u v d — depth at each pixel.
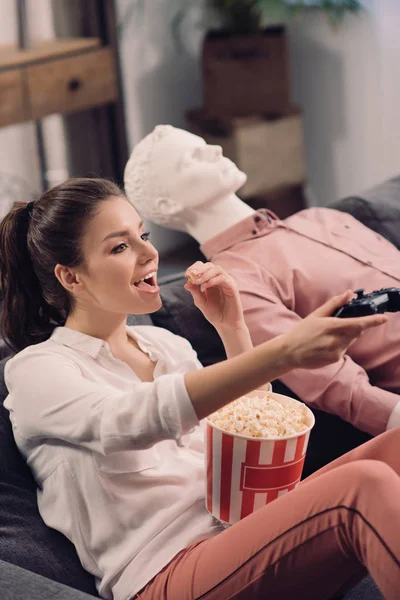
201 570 1.15
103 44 3.53
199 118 4.14
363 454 1.22
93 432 1.16
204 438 1.27
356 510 1.04
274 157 4.15
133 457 1.24
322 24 4.27
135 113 4.10
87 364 1.29
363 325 0.98
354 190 4.49
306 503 1.08
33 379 1.23
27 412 1.23
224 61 4.14
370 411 1.59
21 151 3.73
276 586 1.10
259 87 4.13
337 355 1.00
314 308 1.81
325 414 1.73
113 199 1.28
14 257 1.34
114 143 3.69
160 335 1.45
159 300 1.30
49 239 1.27
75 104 3.36
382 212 2.20
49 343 1.31
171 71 4.30
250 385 1.05
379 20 4.16
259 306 1.72
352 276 1.84
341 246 1.92
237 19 4.14
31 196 3.80
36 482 1.35
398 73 4.20
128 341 1.40
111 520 1.23
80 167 3.78
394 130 4.29
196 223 1.97
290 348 1.02
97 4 3.48
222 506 1.21
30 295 1.37
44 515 1.29
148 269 1.29
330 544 1.06
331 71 4.34
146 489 1.25
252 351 1.05
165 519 1.23
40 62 3.18
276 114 4.15
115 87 3.57
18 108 3.10
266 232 1.92
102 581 1.24
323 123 4.45
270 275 1.81
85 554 1.25
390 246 2.04
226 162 1.94
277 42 4.05
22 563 1.24
